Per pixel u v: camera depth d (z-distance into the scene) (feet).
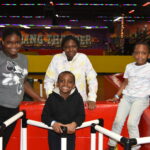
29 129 7.53
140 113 7.14
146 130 6.94
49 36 79.36
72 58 7.84
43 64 20.93
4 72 6.10
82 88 7.89
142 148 7.22
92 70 8.02
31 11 72.08
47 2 59.52
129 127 7.06
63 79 6.23
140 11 67.97
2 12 72.69
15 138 7.55
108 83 13.41
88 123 6.29
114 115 7.55
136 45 7.79
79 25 88.02
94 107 7.31
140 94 7.44
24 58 6.53
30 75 20.99
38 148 7.63
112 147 7.32
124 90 7.82
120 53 47.62
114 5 62.54
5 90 6.13
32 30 78.89
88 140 7.66
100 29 81.92
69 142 6.57
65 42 7.63
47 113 6.38
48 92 7.69
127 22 79.56
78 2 60.34
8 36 6.04
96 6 65.72
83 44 81.61
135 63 8.07
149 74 7.59
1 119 6.23
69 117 6.39
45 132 7.57
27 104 7.45
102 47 82.17
